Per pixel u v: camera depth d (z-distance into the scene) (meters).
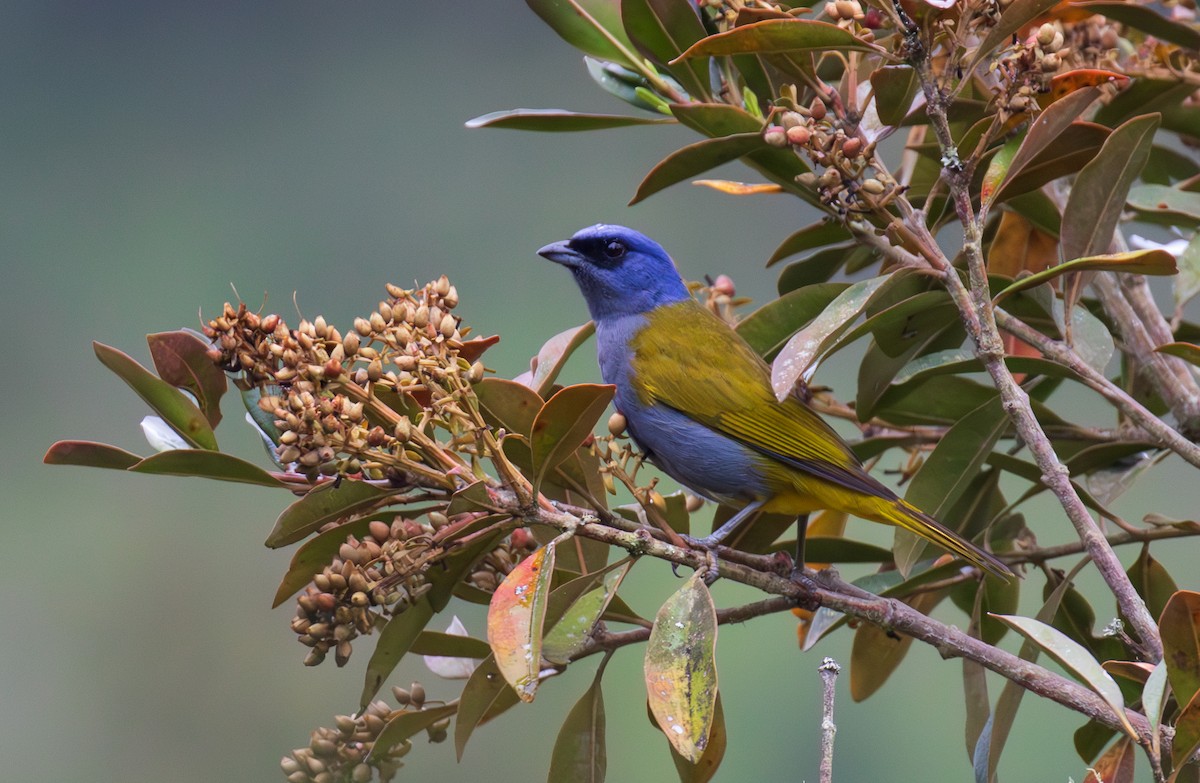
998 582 9.73
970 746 8.97
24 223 29.03
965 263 8.81
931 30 7.57
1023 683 7.59
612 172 26.95
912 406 10.15
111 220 28.73
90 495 23.73
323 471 7.46
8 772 19.95
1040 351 8.27
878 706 17.95
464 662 9.45
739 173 26.38
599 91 29.44
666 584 19.45
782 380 7.34
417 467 7.37
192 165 30.00
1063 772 16.28
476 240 27.27
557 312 25.97
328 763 8.30
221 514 22.78
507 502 7.30
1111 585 7.15
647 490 7.91
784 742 18.36
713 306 11.39
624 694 20.47
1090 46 9.90
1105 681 6.34
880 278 7.75
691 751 6.56
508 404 8.05
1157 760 6.25
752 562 8.62
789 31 7.60
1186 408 9.47
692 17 8.88
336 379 7.32
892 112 8.33
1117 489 9.52
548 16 9.81
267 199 28.72
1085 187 8.31
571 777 8.31
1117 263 7.56
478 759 18.97
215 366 8.09
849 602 7.94
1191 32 9.24
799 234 9.66
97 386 26.36
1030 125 7.76
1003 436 9.92
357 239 28.23
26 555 22.73
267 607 21.88
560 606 7.68
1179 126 10.61
